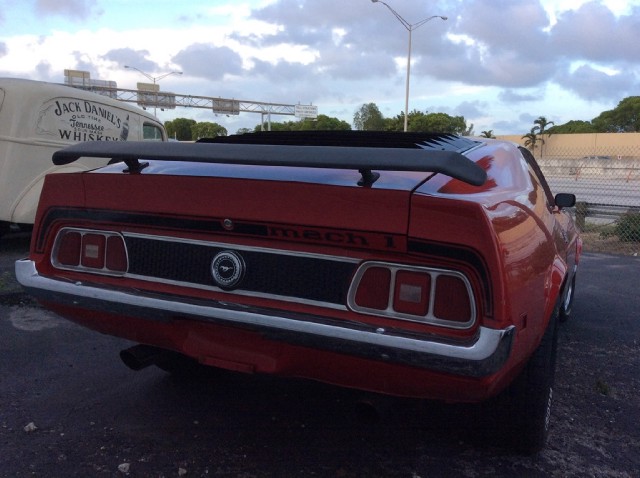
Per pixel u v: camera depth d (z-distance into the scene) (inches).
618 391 164.6
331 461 122.0
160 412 140.5
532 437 121.5
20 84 309.1
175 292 107.5
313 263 98.4
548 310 113.2
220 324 103.3
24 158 308.2
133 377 159.8
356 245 94.9
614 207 507.5
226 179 101.4
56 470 115.6
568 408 152.3
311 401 148.6
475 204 89.4
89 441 126.7
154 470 116.9
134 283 111.8
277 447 126.6
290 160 93.6
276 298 100.9
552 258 124.8
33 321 200.1
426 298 92.5
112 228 114.1
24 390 149.6
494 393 99.3
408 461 123.0
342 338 93.8
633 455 129.8
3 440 125.6
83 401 144.9
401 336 91.3
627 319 238.7
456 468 121.1
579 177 1235.2
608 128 3838.6
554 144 2608.3
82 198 114.4
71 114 331.9
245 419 138.4
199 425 135.0
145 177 108.0
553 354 124.0
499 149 140.3
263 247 100.8
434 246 90.6
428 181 102.4
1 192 303.1
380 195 92.4
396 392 99.6
